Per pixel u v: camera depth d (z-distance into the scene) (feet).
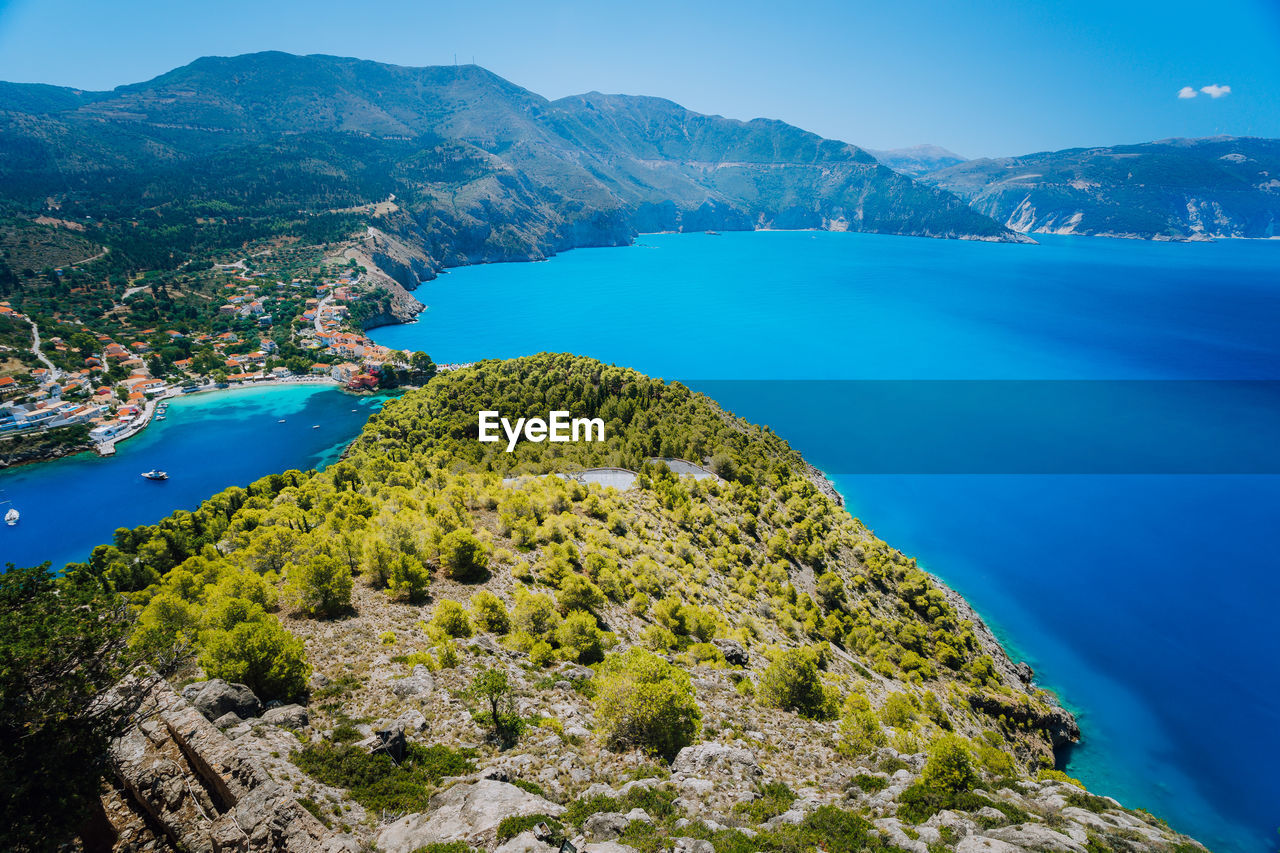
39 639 87.97
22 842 77.97
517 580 230.27
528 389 572.10
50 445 593.01
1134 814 117.19
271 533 242.17
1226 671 359.25
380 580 210.79
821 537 395.96
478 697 125.49
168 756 91.15
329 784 100.94
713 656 205.77
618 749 130.62
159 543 334.03
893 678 279.49
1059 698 337.11
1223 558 481.05
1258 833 257.55
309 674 139.33
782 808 111.34
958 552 488.02
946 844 99.66
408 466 406.62
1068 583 448.65
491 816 92.27
